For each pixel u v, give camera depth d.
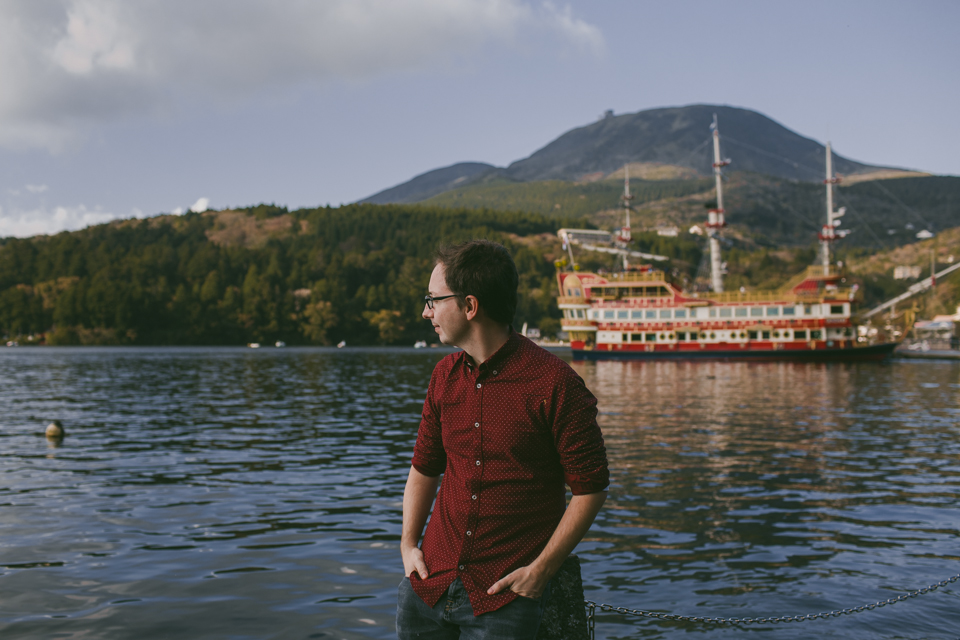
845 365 72.12
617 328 81.69
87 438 20.34
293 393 38.25
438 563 3.47
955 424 24.19
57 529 10.37
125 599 7.62
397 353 127.19
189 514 11.36
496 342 3.49
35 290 189.88
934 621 7.08
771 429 22.66
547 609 3.72
